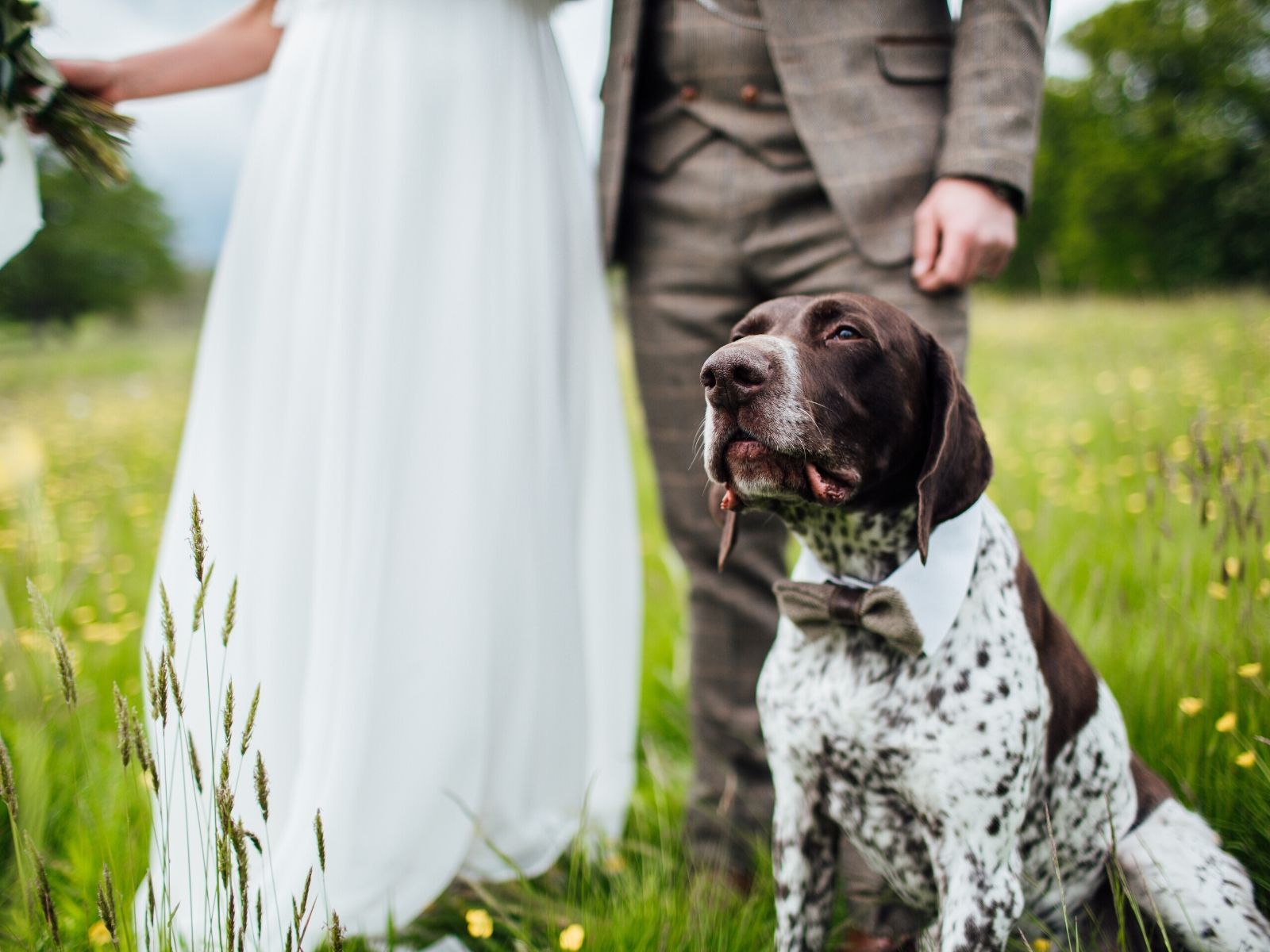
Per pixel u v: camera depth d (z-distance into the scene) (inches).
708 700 106.3
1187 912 74.2
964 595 73.2
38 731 87.4
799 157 91.7
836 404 70.3
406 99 92.2
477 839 96.5
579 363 106.7
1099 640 103.3
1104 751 80.0
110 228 1323.8
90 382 460.4
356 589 88.2
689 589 108.2
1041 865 78.8
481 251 93.9
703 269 97.5
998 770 70.9
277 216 95.0
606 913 87.4
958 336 88.4
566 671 102.2
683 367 101.4
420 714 89.4
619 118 97.9
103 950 76.3
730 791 101.2
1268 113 1127.0
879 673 74.3
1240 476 86.9
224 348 97.2
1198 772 88.0
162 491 218.2
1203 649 89.5
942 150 85.9
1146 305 447.5
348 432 89.9
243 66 106.8
